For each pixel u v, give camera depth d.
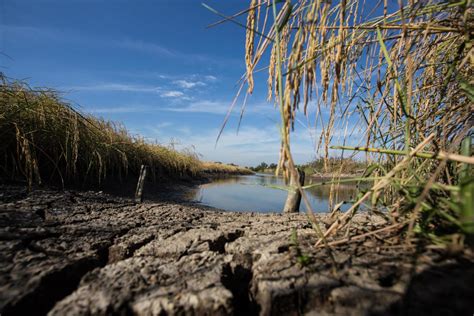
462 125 1.29
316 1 0.86
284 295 0.75
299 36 0.85
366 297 0.70
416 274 0.74
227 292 0.78
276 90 0.92
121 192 3.19
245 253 1.07
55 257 1.02
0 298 0.73
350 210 0.99
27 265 0.92
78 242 1.20
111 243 1.22
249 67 0.96
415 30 1.06
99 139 3.70
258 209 3.45
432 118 1.42
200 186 6.55
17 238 1.14
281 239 1.16
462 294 0.66
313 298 0.73
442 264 0.77
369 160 1.54
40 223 1.38
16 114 2.46
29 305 0.76
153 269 0.93
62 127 2.86
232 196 4.73
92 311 0.71
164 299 0.75
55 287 0.88
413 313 0.64
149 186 4.43
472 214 0.58
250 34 0.96
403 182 1.10
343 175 1.58
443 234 0.85
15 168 2.43
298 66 0.80
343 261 0.86
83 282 0.84
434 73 1.35
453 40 1.19
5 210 1.51
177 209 2.20
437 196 0.91
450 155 0.69
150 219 1.71
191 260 1.01
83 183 2.99
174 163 7.13
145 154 5.50
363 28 1.09
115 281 0.84
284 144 0.78
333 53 1.05
